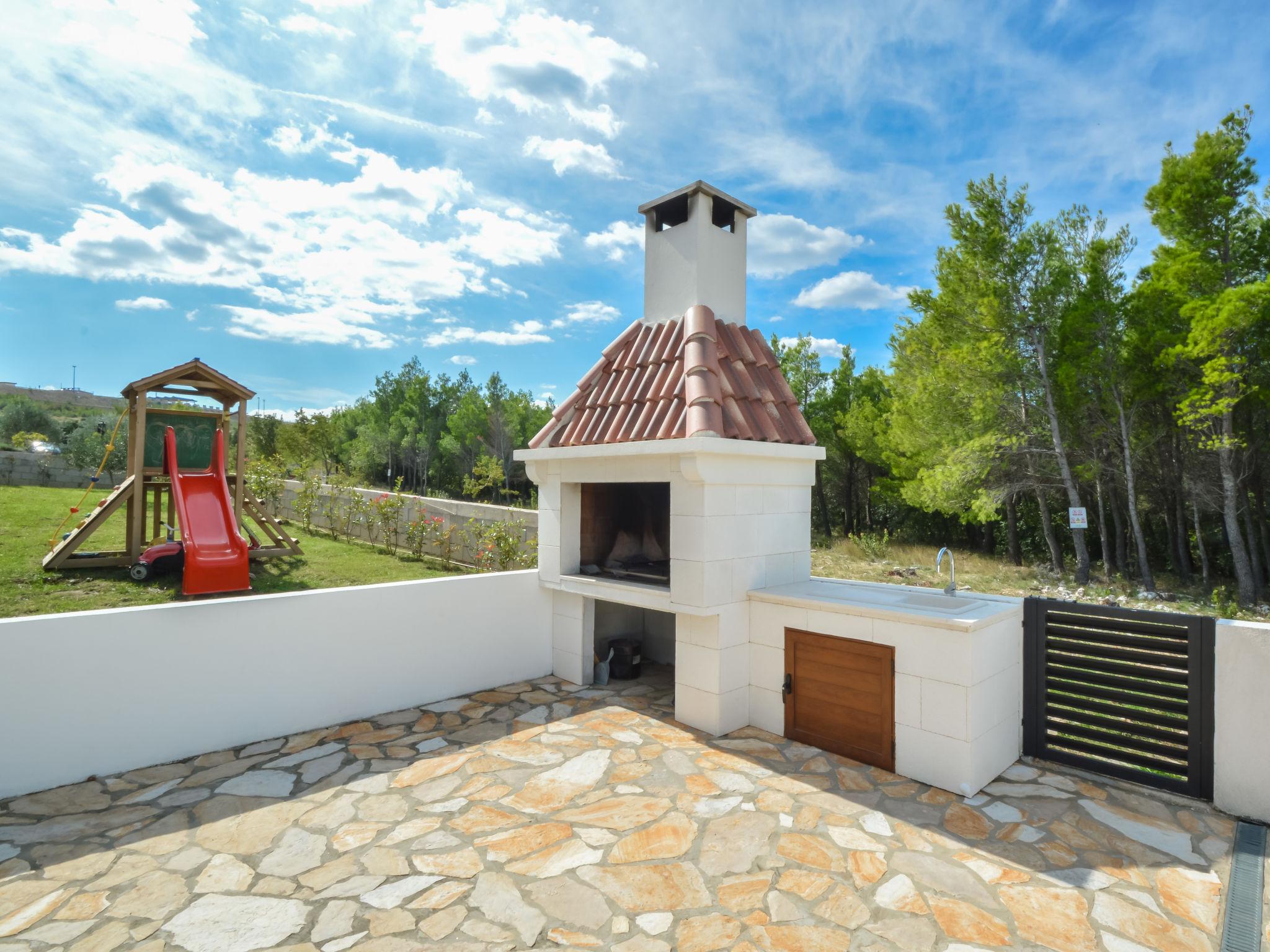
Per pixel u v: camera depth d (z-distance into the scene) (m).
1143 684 4.29
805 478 6.15
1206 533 16.73
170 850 3.39
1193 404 13.55
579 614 6.55
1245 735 3.83
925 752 4.29
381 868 3.22
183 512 7.37
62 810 3.83
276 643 5.04
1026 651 4.83
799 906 2.89
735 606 5.31
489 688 6.41
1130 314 14.58
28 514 11.14
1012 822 3.74
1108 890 3.03
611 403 6.21
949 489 15.80
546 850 3.39
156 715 4.50
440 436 36.88
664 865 3.25
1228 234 13.35
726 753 4.79
